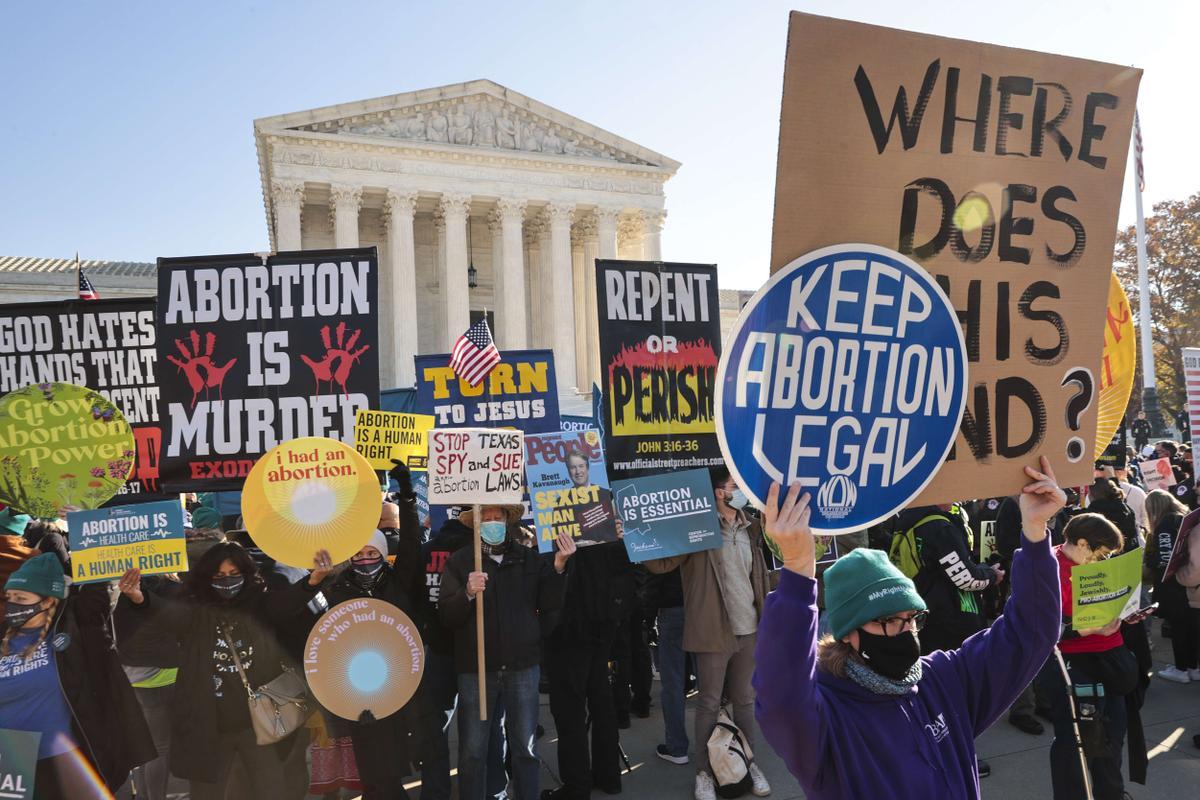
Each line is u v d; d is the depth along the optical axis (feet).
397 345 134.62
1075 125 8.06
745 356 6.94
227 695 14.52
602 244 149.38
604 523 17.80
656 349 20.15
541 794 18.49
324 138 131.95
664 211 154.51
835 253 7.18
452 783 19.79
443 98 141.18
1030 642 7.86
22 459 15.64
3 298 121.60
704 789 17.89
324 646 15.14
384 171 136.56
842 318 7.22
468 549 16.89
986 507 25.90
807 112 7.06
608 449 19.48
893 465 7.39
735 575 18.58
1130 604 14.84
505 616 16.35
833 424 7.19
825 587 8.03
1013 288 7.86
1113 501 22.30
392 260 137.08
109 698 14.33
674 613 20.45
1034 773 18.88
